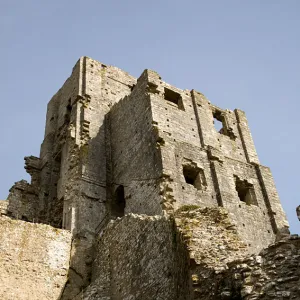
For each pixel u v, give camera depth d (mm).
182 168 32219
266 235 32844
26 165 43219
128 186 33562
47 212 39531
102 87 43406
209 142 36031
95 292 24109
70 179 35875
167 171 30578
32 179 42281
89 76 43438
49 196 41062
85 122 39281
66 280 26703
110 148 38719
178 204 29344
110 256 25750
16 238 26812
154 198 29922
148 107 35125
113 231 26312
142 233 22656
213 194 32406
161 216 21969
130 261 22969
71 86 44844
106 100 42500
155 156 31906
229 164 36062
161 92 37000
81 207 33719
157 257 20453
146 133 34188
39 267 26375
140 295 20797
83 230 32219
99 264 26828
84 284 27031
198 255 16656
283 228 33750
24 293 25125
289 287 13711
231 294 14680
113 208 35031
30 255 26578
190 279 16188
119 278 23562
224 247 17203
